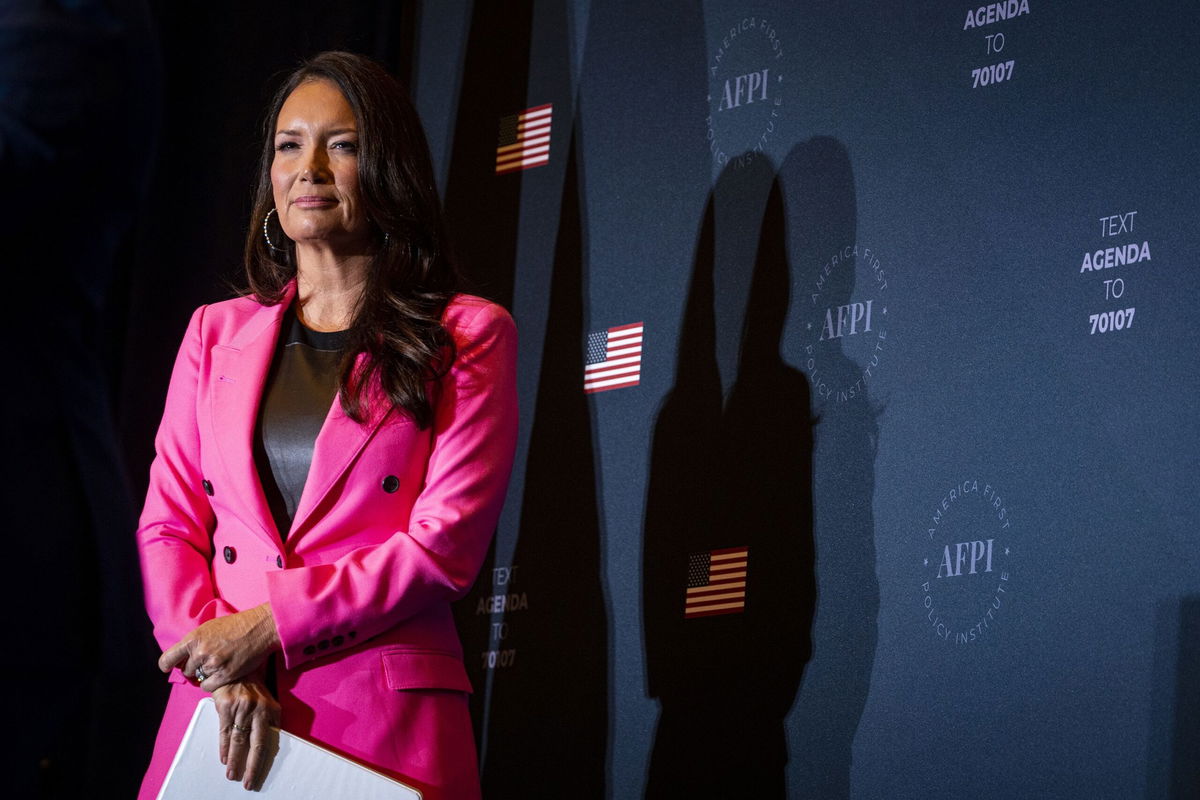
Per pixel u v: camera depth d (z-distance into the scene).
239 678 5.50
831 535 7.30
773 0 8.00
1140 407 6.47
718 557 7.67
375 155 6.28
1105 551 6.47
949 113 7.27
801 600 7.35
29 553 4.16
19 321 4.27
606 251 8.39
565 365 8.42
